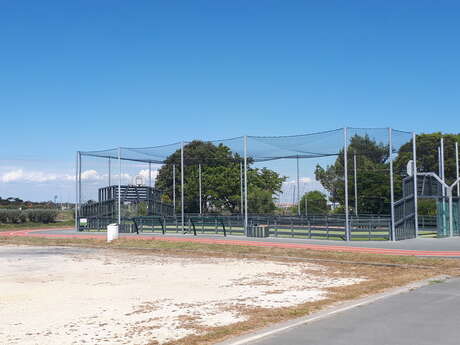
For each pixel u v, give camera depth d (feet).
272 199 158.30
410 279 44.39
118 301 35.94
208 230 98.53
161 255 69.92
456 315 29.22
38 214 165.78
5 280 47.09
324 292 38.50
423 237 84.43
